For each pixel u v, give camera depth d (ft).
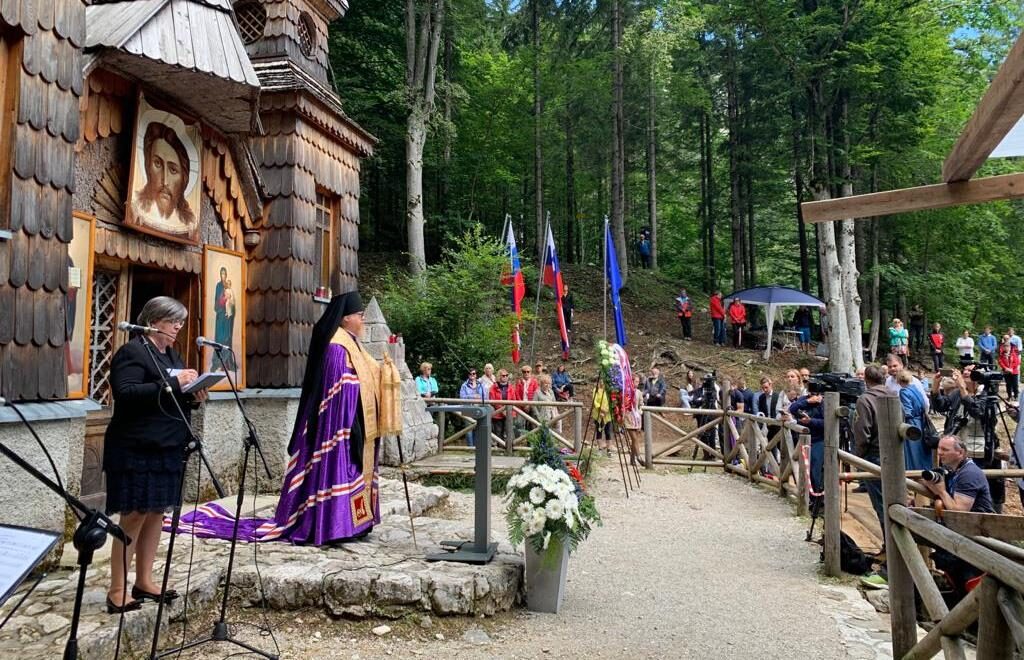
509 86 85.10
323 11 28.68
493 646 12.51
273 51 25.52
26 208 13.87
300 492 16.35
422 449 32.81
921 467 21.70
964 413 24.64
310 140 25.95
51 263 14.43
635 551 20.18
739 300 69.51
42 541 7.25
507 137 85.92
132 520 11.08
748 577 17.69
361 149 29.76
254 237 24.16
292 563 14.07
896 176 72.54
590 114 90.38
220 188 22.95
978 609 8.83
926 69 65.57
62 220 14.76
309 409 16.63
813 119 66.18
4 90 13.73
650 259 90.43
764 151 84.84
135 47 17.16
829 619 14.58
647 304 79.15
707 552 20.21
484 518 15.37
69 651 7.41
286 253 24.30
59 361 14.52
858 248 81.35
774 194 88.28
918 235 81.66
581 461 31.96
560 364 61.26
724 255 111.34
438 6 64.08
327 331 16.97
